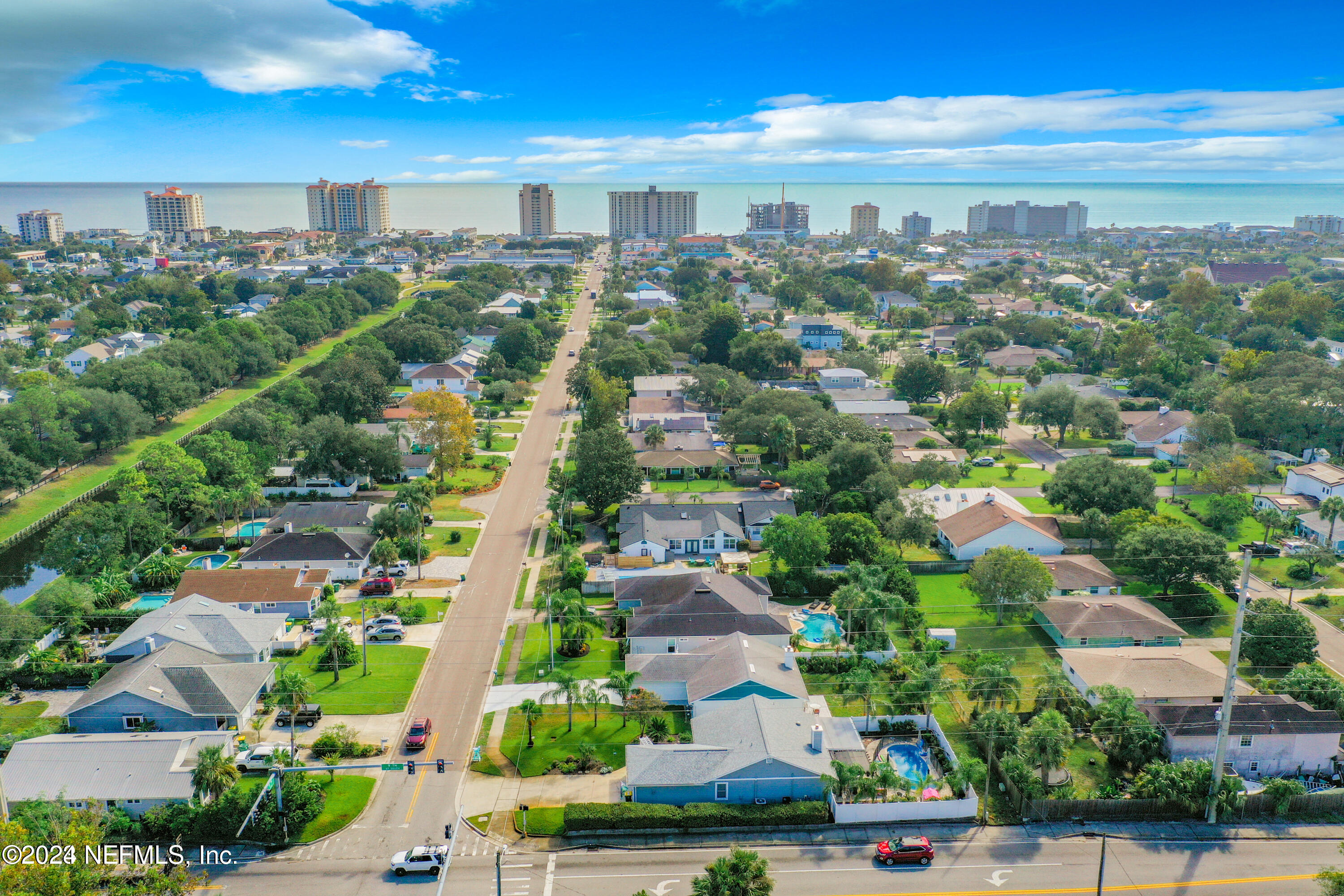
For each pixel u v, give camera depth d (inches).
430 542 5172.2
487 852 2679.6
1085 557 4598.9
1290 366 7642.7
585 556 4859.7
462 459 6501.0
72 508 5994.1
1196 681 3356.3
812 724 3149.6
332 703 3469.5
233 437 6107.3
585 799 2930.6
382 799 2920.8
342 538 4717.0
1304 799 2878.9
